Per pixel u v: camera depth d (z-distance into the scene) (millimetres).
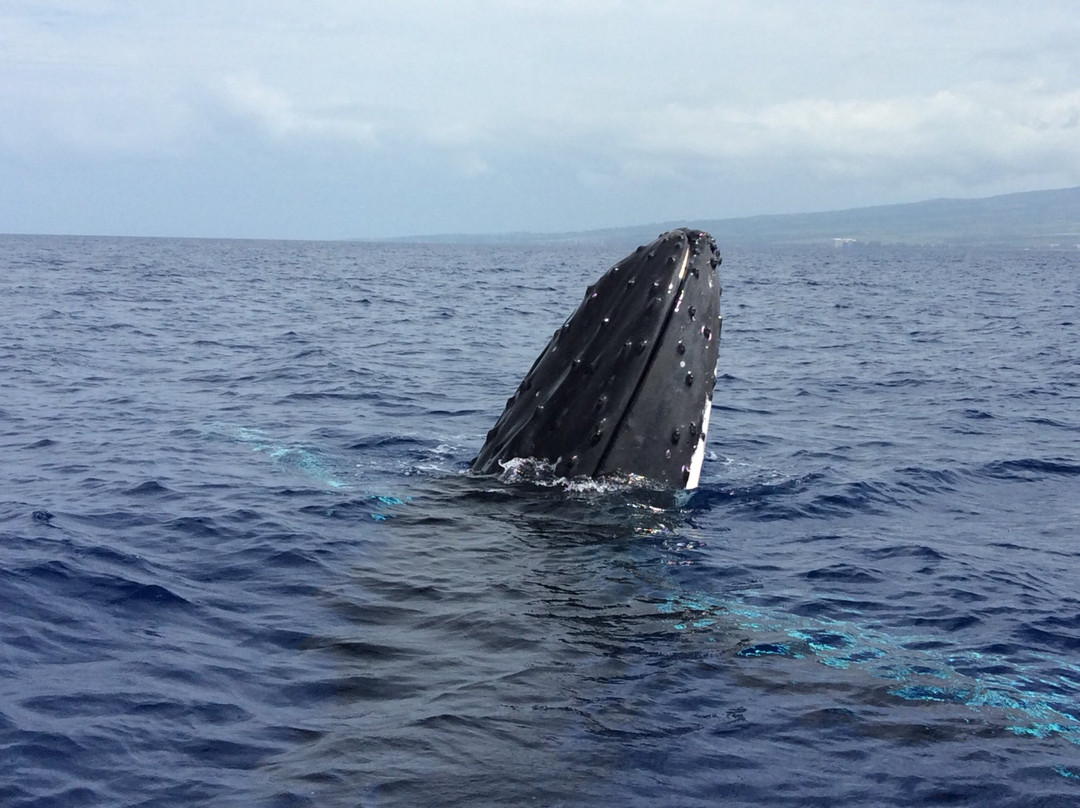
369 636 9047
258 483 14258
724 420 20922
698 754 7125
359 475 14617
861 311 57344
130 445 16859
